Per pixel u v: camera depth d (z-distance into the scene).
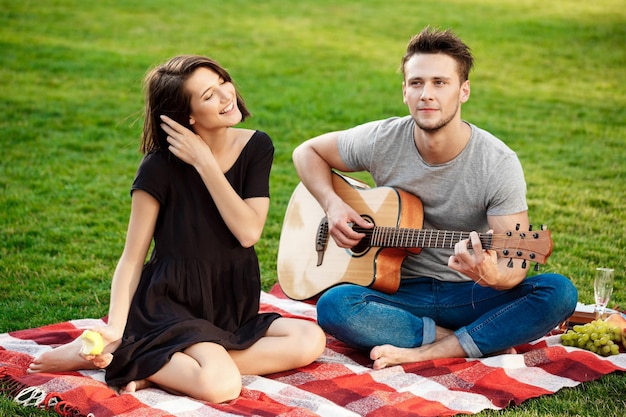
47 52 11.82
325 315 3.78
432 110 3.62
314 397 3.28
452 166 3.77
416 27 14.94
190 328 3.40
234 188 3.66
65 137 8.50
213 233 3.59
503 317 3.66
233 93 3.58
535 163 8.08
